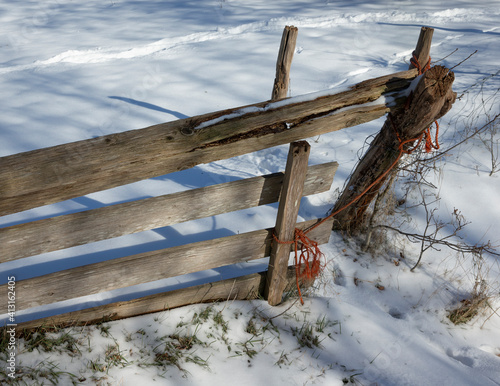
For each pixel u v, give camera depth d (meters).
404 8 9.77
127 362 2.12
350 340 2.42
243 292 2.53
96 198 3.39
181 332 2.31
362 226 3.17
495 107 4.66
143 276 2.23
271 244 2.39
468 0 10.78
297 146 2.01
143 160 1.79
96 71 6.33
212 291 2.45
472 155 3.96
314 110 2.03
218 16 9.23
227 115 1.91
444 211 3.40
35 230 1.85
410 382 2.22
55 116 4.89
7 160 1.61
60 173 1.68
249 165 4.02
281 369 2.21
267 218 3.24
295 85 5.70
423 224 3.29
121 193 3.47
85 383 2.00
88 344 2.17
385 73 6.05
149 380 2.06
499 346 2.54
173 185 3.60
